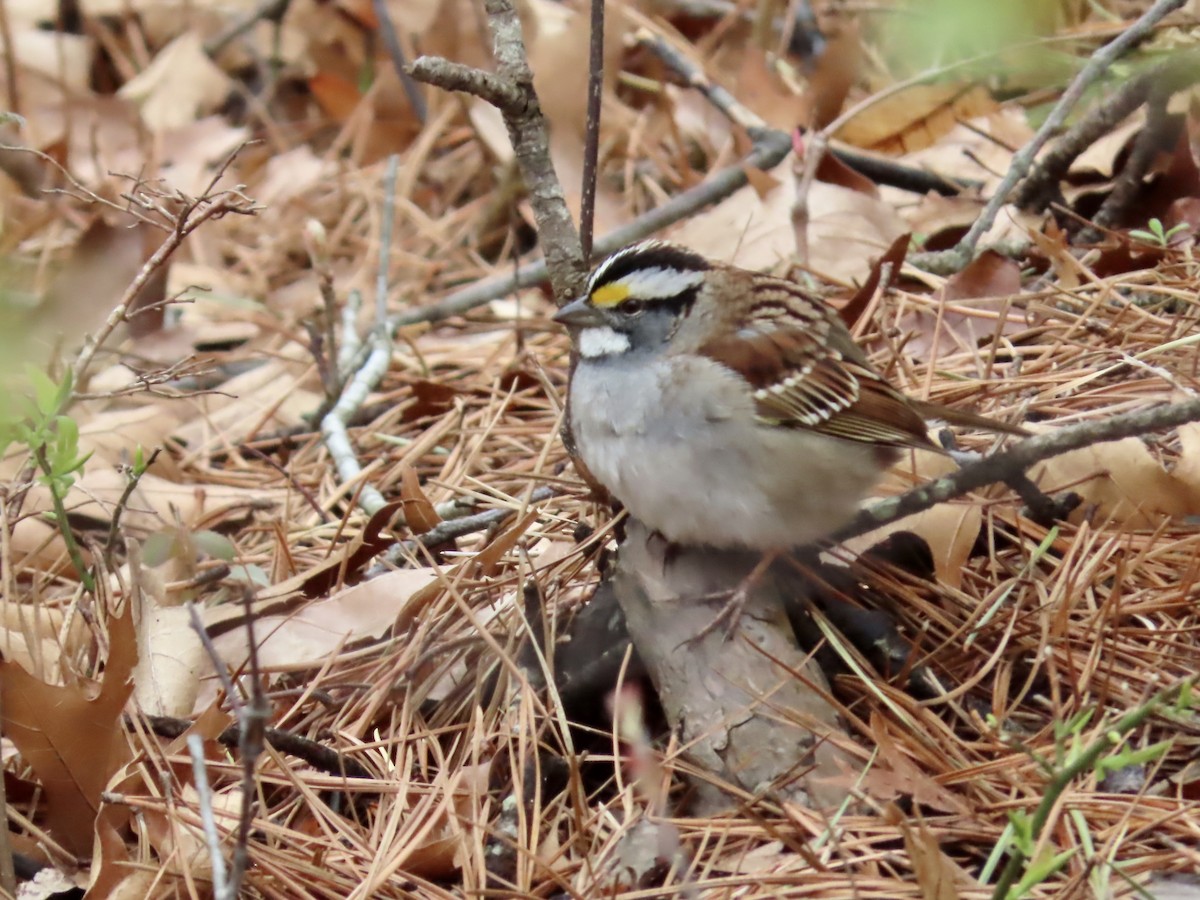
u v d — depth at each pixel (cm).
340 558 857
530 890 619
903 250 1029
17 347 854
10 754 747
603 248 1276
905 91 1313
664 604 723
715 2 1678
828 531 761
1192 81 1058
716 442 732
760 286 790
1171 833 618
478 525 877
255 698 525
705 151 1427
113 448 1091
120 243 1197
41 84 1608
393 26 1631
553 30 1478
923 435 779
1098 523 817
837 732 675
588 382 759
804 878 596
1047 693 731
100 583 854
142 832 655
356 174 1529
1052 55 1203
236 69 1731
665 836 623
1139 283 1023
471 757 702
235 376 1243
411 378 1193
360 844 661
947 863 562
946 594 778
